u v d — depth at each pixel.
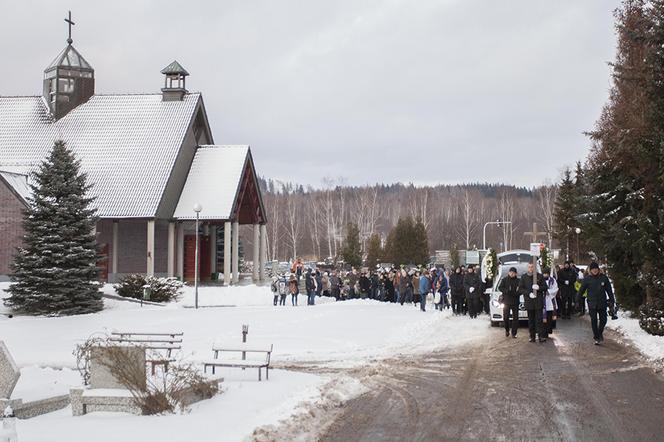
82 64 53.94
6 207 41.50
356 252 72.81
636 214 23.12
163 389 11.59
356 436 9.97
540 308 20.58
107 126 51.97
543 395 12.76
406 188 144.38
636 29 22.72
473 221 111.94
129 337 17.52
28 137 52.03
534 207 114.56
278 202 109.62
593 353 18.12
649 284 21.42
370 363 17.08
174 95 53.03
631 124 23.06
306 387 13.39
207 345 20.67
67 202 34.34
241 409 11.31
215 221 49.44
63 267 33.72
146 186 47.59
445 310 32.25
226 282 47.62
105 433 9.67
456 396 12.84
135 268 49.69
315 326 25.41
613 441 9.48
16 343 22.36
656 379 14.23
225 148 52.50
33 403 11.59
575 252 57.25
